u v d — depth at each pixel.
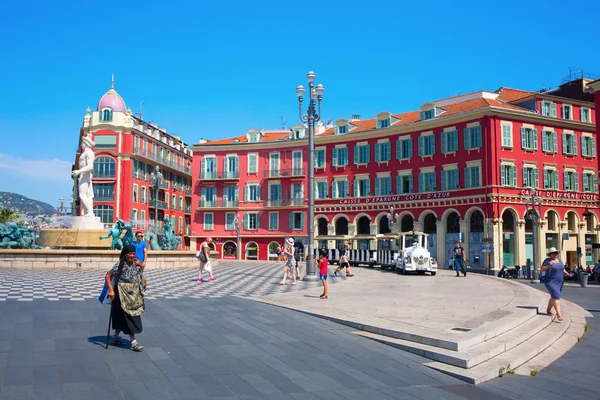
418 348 9.62
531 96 49.44
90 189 32.66
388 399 7.29
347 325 11.94
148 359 8.59
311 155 23.95
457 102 53.59
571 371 9.11
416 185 51.97
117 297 9.04
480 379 8.26
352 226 56.50
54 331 10.31
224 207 63.44
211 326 11.56
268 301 15.71
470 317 12.27
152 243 33.78
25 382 7.14
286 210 61.12
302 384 7.72
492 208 45.50
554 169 49.09
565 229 48.97
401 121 55.00
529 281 32.97
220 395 7.04
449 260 48.38
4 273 23.91
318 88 24.53
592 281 35.03
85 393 6.83
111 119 66.06
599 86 36.88
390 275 30.91
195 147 65.12
